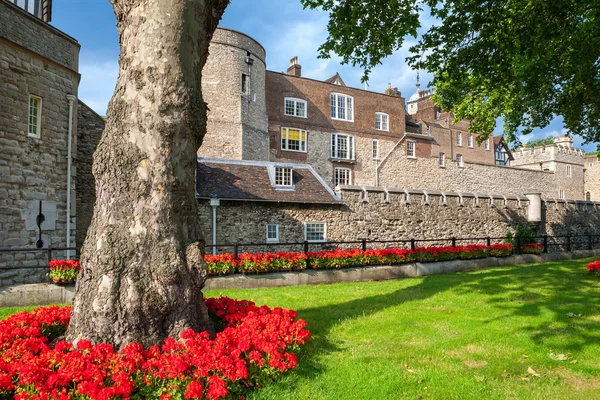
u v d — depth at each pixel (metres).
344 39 9.44
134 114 4.24
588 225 29.31
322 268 11.52
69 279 8.28
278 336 4.29
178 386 3.30
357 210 18.70
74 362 3.26
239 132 24.80
